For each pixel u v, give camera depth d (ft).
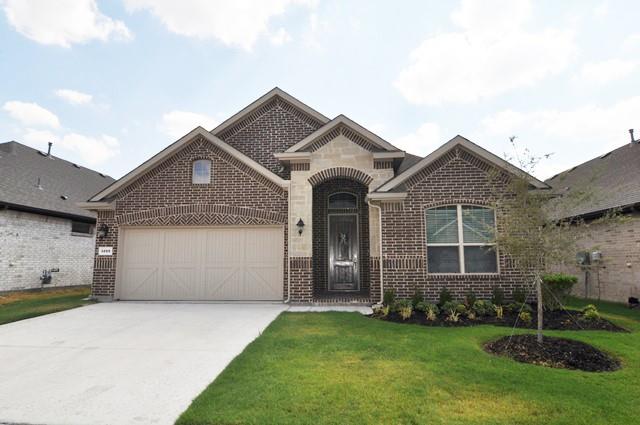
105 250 38.09
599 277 40.86
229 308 33.32
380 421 11.50
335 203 44.37
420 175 34.12
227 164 38.42
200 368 17.07
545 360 17.88
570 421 11.51
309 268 35.99
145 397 13.82
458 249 33.37
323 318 28.30
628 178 42.34
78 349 20.40
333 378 15.12
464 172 33.91
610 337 21.45
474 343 20.58
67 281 54.19
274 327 24.98
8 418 12.18
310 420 11.55
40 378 15.93
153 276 37.88
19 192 48.93
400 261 33.19
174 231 38.37
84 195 61.21
